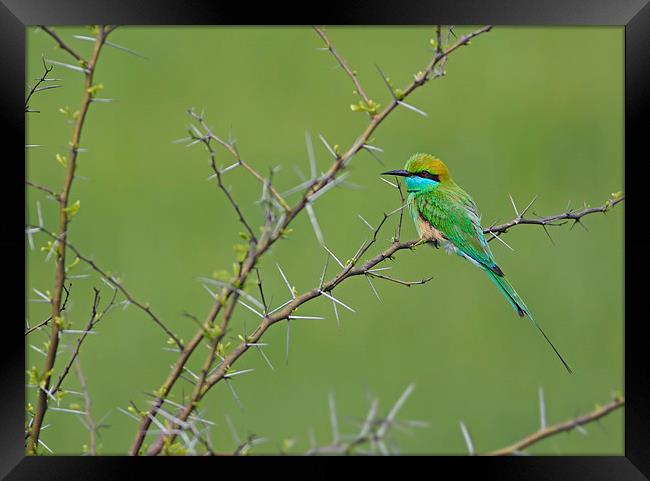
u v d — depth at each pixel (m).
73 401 11.38
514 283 14.38
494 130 16.61
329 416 12.23
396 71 17.41
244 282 5.55
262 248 5.48
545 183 15.83
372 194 15.16
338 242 14.18
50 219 14.52
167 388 5.77
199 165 15.79
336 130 16.31
